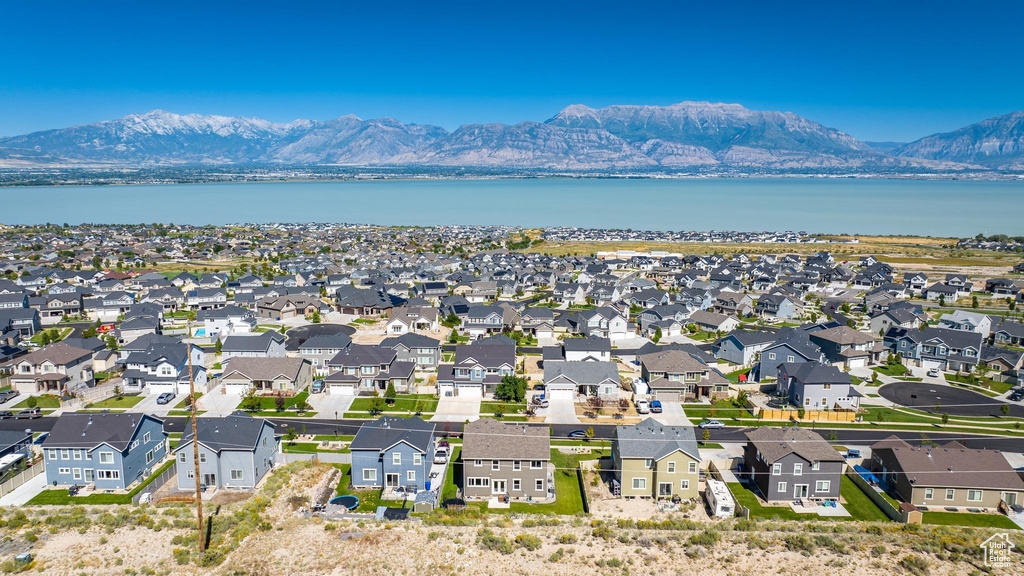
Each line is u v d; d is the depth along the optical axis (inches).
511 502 2050.9
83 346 3371.1
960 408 2886.3
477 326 4256.9
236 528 1844.2
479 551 1753.2
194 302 4975.4
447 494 2091.5
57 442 2100.1
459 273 6525.6
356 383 3051.2
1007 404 2928.2
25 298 4660.4
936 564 1681.8
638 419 2746.1
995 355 3376.0
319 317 4628.4
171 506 1988.2
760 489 2103.8
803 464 2030.0
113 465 2095.2
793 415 2748.5
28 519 1889.8
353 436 2536.9
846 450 2415.1
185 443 2087.8
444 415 2783.0
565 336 4220.0
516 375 3280.0
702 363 3056.1
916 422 2706.7
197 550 1738.4
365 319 4687.5
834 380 2834.6
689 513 1975.9
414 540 1803.6
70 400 2888.8
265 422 2226.9
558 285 5472.4
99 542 1772.9
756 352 3577.8
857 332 3690.9
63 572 1643.7
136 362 3078.2
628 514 1972.2
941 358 3513.8
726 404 2935.5
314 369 3481.8
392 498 2059.5
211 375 3267.7
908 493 2004.2
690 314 4670.3
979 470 2023.9
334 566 1691.7
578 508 2015.3
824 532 1844.2
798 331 3860.7
